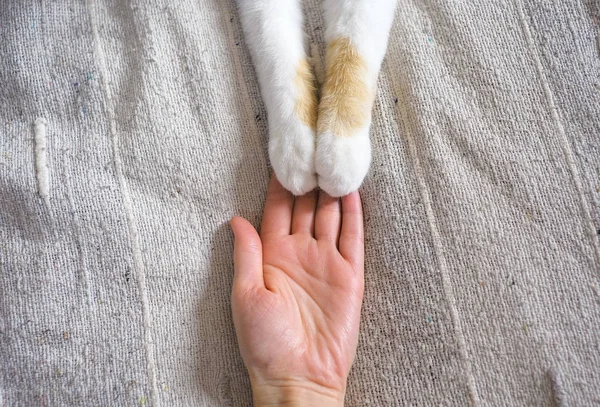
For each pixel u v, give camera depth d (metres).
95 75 0.67
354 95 0.61
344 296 0.61
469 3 0.67
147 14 0.68
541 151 0.64
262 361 0.59
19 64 0.68
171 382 0.62
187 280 0.64
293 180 0.60
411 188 0.64
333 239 0.63
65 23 0.69
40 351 0.63
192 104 0.66
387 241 0.63
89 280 0.64
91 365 0.63
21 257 0.65
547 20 0.66
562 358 0.60
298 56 0.63
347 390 0.62
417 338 0.62
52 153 0.66
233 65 0.67
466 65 0.66
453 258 0.62
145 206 0.65
